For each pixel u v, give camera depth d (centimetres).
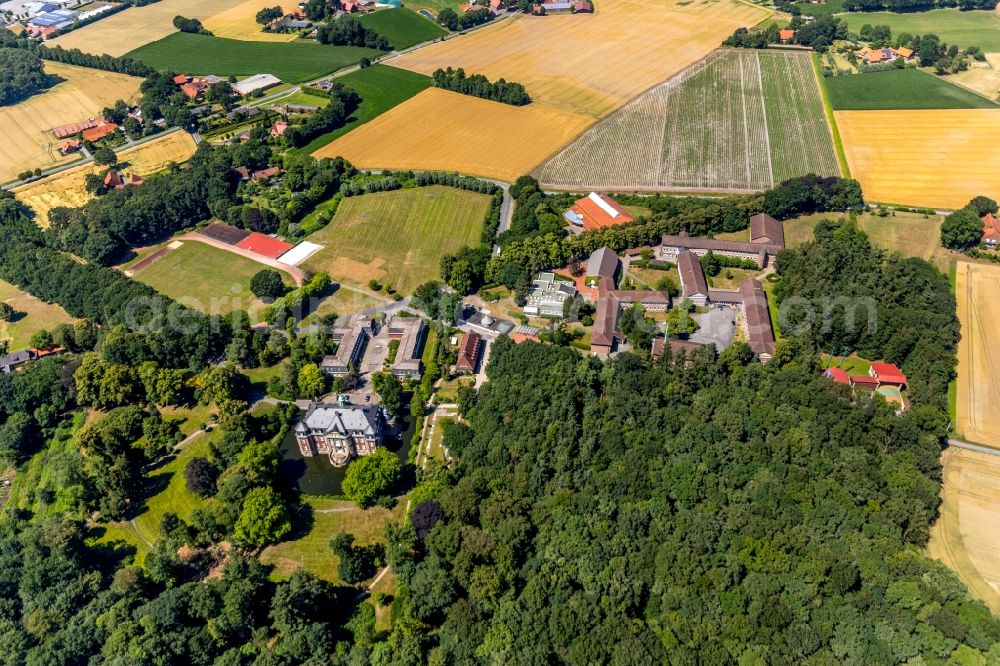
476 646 19338
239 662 19700
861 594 19438
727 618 19288
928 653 18275
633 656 18150
